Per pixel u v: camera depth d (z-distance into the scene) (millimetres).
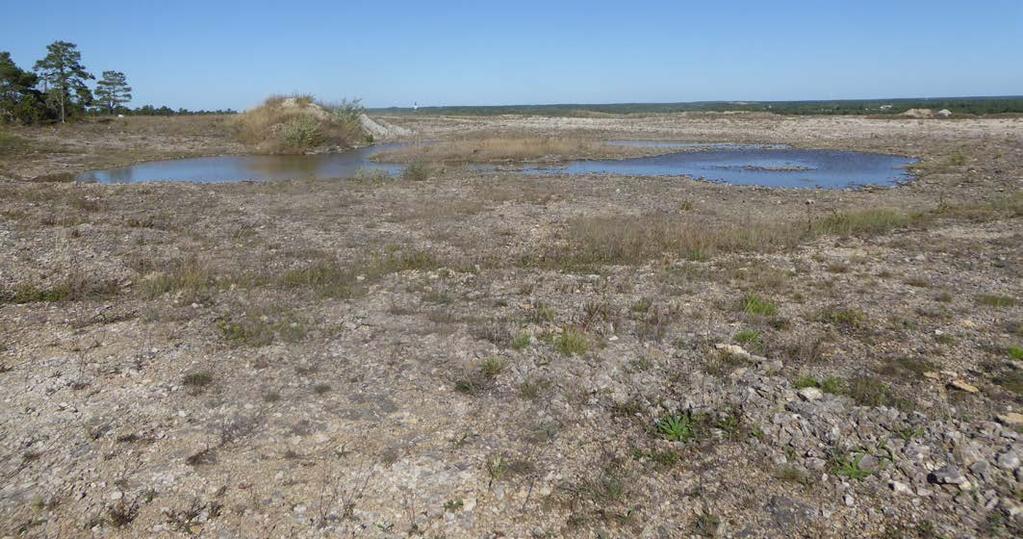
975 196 18703
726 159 32875
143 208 17297
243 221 15703
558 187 21656
